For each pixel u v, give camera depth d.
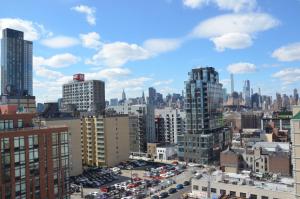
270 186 105.94
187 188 147.75
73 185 154.50
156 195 136.00
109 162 199.88
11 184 79.44
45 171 88.00
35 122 101.38
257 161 170.50
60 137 92.94
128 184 154.50
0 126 83.69
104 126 199.25
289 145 188.25
